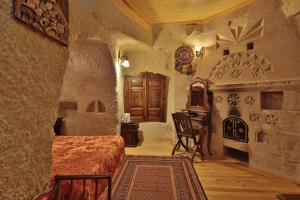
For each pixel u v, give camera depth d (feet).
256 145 11.82
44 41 2.71
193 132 12.82
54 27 2.87
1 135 2.04
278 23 10.78
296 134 9.96
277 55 10.84
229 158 13.44
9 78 2.13
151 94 19.16
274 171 10.91
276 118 10.81
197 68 15.60
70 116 13.41
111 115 13.42
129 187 8.68
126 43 14.61
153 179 9.53
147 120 19.15
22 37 2.30
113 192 8.22
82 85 13.25
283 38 10.57
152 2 12.16
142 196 7.98
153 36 16.01
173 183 9.16
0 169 2.04
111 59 12.85
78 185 5.74
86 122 13.39
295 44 10.09
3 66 2.06
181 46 16.03
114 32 11.75
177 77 16.25
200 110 14.48
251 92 12.07
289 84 10.05
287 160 10.30
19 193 2.30
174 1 12.05
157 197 7.93
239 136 12.78
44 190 2.77
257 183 9.75
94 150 8.65
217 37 14.19
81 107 13.35
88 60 12.77
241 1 12.30
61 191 5.13
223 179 10.18
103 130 13.42
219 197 8.39
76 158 7.52
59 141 10.05
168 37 16.03
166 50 16.69
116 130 13.50
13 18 2.16
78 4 8.23
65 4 3.20
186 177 9.83
